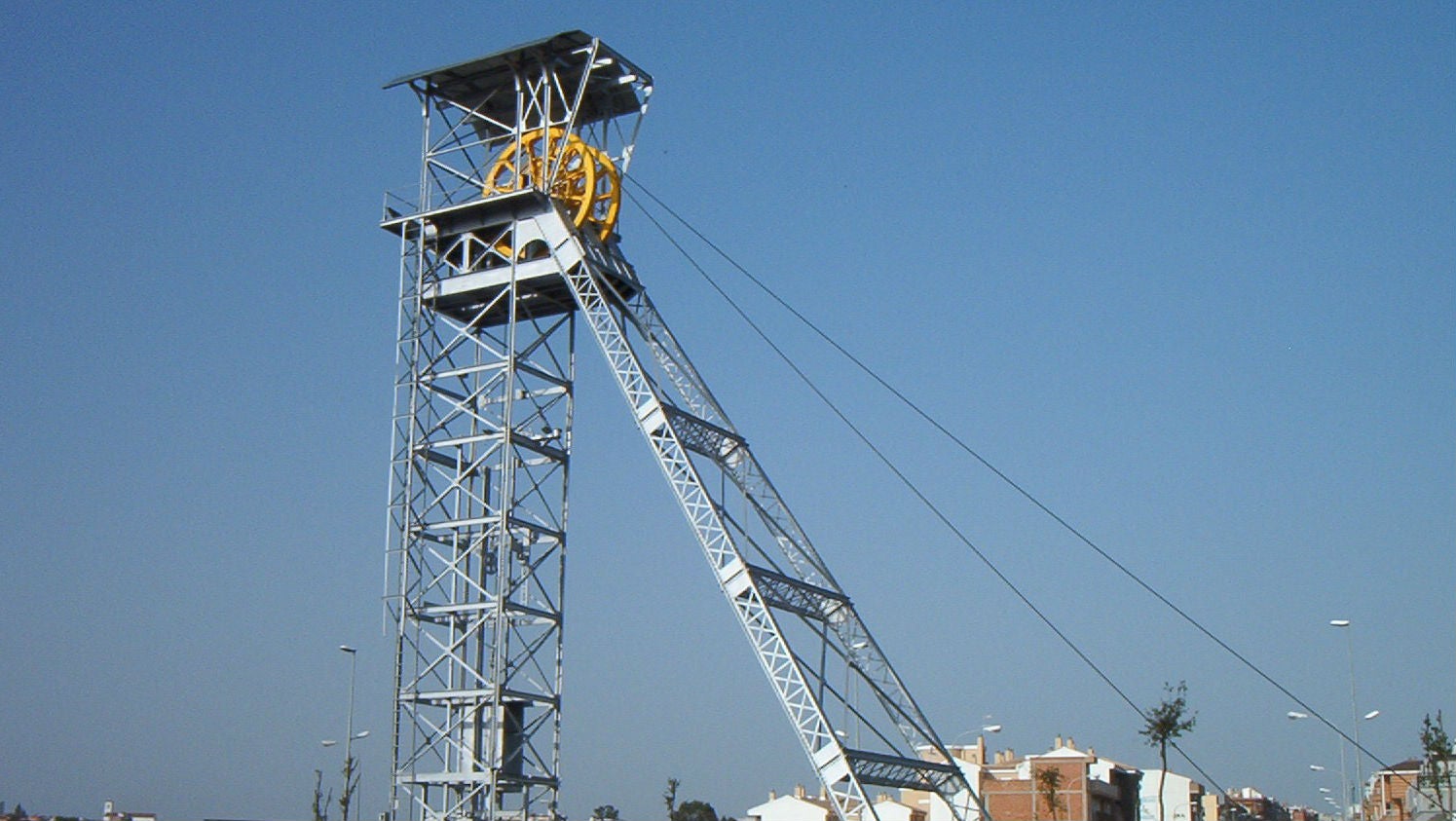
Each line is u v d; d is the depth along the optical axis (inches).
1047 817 5162.4
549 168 2790.4
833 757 2370.8
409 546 2701.8
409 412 2763.3
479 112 2925.7
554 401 2817.4
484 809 2596.0
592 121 2906.0
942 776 2620.6
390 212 2854.3
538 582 2711.6
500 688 2578.7
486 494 2758.4
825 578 2677.2
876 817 2326.5
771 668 2431.1
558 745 2655.0
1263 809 6835.6
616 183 2815.0
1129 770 5797.2
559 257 2709.2
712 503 2522.1
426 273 2829.7
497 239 2783.0
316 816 4252.0
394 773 2625.5
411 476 2731.3
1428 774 4173.2
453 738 2630.4
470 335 2785.4
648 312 2795.3
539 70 2819.9
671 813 5452.8
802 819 5398.6
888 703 2637.8
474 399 2755.9
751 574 2468.0
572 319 2856.8
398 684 2657.5
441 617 2682.1
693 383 2768.2
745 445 2719.0
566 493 2783.0
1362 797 3902.6
